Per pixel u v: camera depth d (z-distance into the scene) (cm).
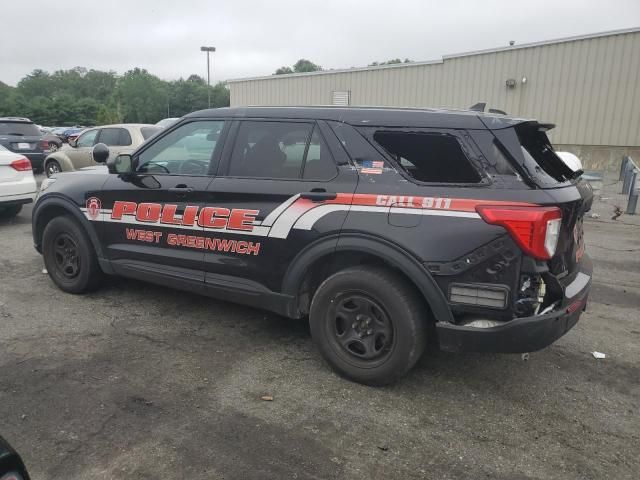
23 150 1492
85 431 292
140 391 336
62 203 488
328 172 351
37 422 299
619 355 404
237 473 261
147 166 442
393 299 325
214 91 10594
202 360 382
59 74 13212
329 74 2184
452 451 284
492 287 299
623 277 607
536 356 400
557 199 298
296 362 382
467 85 1923
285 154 372
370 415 316
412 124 329
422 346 333
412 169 326
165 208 421
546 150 356
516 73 1831
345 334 351
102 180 468
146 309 479
